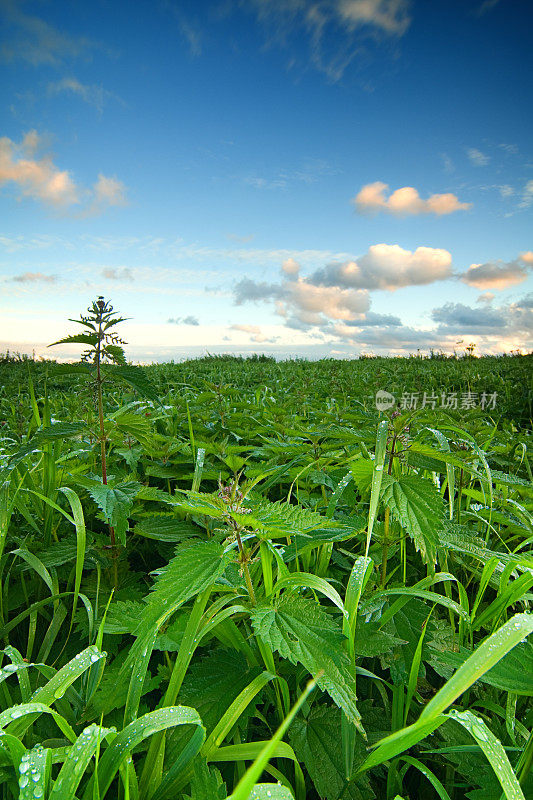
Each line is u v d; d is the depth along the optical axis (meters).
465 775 1.58
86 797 1.19
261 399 7.77
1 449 3.80
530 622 1.19
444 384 12.74
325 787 1.49
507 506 3.18
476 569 2.56
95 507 3.14
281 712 1.65
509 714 1.64
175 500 1.60
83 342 2.33
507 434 5.29
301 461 3.53
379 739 1.66
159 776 1.35
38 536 2.89
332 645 1.34
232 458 3.17
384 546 2.21
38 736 1.62
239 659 1.77
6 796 1.32
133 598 2.35
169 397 6.60
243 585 1.86
